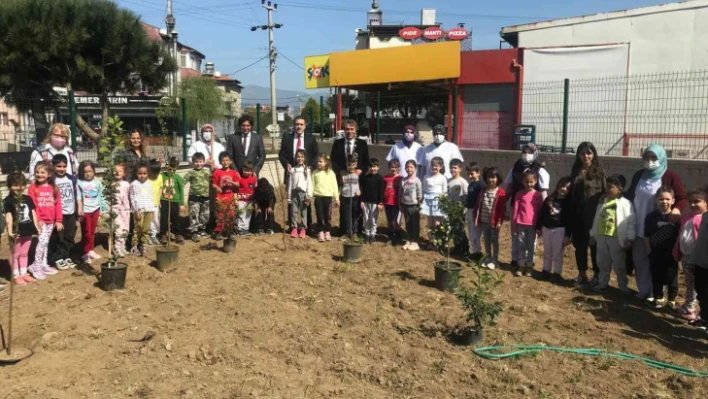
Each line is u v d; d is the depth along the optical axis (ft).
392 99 61.31
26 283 20.53
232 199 26.81
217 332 16.24
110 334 15.88
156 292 19.75
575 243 22.31
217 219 27.84
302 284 21.18
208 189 28.68
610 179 20.89
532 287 21.89
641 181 21.13
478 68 55.88
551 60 54.80
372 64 58.70
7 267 22.62
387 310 18.58
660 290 20.02
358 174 28.94
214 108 96.02
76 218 23.52
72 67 52.06
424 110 63.52
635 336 17.11
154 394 12.71
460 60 56.24
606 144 41.96
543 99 44.01
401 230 29.73
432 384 13.64
